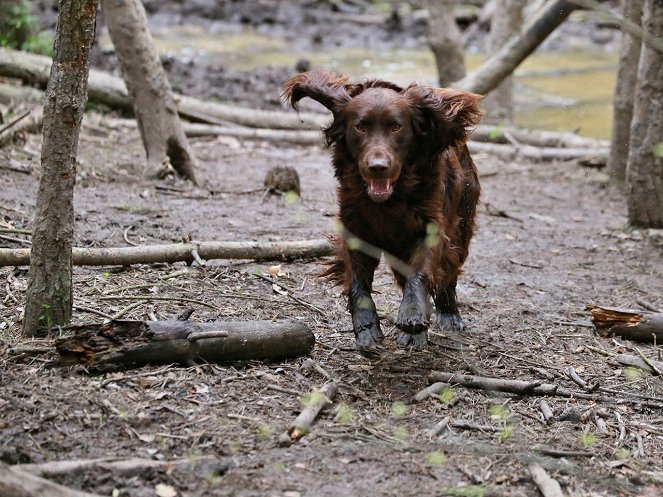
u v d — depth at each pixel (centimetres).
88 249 832
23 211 999
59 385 623
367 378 697
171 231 1018
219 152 1471
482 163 1558
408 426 626
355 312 706
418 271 697
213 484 534
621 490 564
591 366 762
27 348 661
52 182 673
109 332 652
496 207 1310
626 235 1180
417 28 2883
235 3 3041
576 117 1927
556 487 545
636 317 820
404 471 564
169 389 635
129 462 538
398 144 679
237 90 1950
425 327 665
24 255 797
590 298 945
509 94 1759
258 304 824
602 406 681
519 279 995
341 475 555
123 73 1206
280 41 2712
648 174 1165
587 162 1533
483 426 628
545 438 623
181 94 1872
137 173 1247
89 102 1570
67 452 555
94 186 1164
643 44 1131
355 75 2223
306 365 695
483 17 2809
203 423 600
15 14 1706
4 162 1167
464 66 1739
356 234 720
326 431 606
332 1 3089
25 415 584
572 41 2814
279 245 934
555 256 1093
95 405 602
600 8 642
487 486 553
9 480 464
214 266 902
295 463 564
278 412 626
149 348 657
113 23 1181
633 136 1166
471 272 1009
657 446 626
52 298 689
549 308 906
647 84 1138
